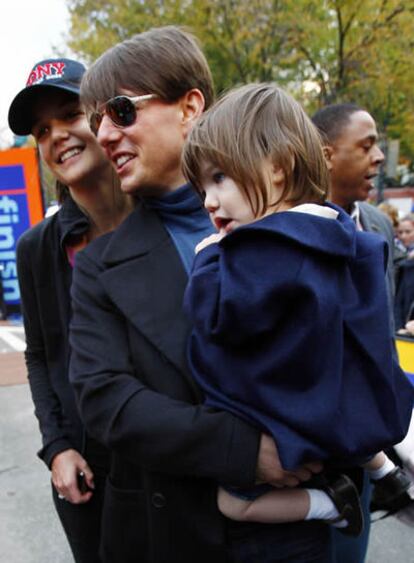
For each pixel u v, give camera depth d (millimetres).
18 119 1414
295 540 1027
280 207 978
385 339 956
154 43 1100
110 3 11258
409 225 5895
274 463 912
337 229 919
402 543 2629
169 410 947
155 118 1097
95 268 1131
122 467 1108
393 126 15438
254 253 903
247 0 10805
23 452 3703
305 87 12688
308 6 10797
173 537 1031
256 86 1010
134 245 1112
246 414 924
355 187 2254
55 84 1333
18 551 2697
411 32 10492
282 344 898
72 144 1407
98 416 1004
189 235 1167
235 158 934
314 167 990
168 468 947
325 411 875
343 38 11031
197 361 998
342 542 1424
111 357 1047
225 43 11289
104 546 1158
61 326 1519
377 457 1227
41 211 8422
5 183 8312
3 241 8602
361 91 11891
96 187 1461
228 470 908
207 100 1191
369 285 982
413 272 3674
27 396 4832
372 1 10320
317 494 1009
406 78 11617
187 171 1037
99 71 1116
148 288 1066
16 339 7359
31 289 1564
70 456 1438
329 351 893
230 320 887
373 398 938
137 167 1115
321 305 872
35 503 3096
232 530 1026
